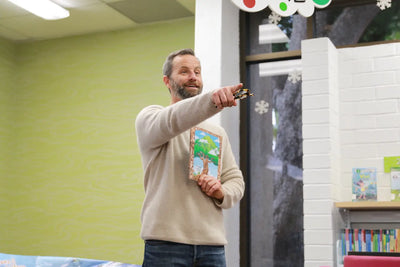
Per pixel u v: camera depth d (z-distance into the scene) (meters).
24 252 5.85
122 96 5.71
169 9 5.31
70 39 6.05
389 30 4.51
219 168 2.00
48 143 5.96
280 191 4.65
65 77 6.01
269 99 4.81
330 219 3.89
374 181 3.98
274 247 4.59
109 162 5.64
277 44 4.85
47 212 5.82
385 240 3.78
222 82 4.43
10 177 6.04
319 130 4.05
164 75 2.18
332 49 4.30
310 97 4.12
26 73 6.18
